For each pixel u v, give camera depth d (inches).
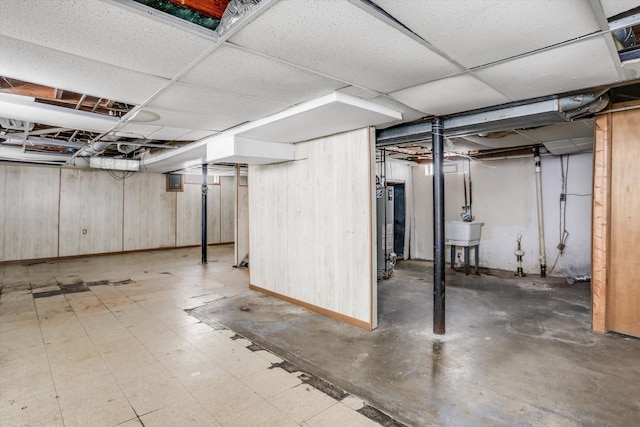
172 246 377.4
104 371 102.3
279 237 180.2
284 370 103.1
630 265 126.3
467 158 251.9
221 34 66.6
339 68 83.8
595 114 129.1
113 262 294.5
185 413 81.9
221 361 109.1
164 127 148.9
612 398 87.0
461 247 269.3
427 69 84.7
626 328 127.5
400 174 291.4
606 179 128.2
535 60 79.8
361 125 132.5
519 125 121.6
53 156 242.7
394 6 57.1
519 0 55.5
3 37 67.2
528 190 235.3
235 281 223.3
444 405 84.7
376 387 93.3
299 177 166.9
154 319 148.9
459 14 59.7
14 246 289.0
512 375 99.1
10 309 163.0
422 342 123.3
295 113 115.0
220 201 419.2
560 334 129.5
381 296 184.4
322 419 79.6
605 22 62.7
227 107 116.9
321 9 57.4
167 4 59.8
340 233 147.0
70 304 171.3
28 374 100.3
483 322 143.3
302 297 166.9
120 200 341.7
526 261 237.3
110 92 101.4
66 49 72.6
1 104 113.2
